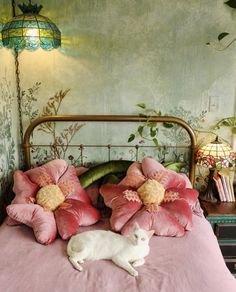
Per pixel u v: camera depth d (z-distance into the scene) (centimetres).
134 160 246
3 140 208
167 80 232
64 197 189
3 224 186
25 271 139
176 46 226
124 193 183
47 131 241
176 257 152
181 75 231
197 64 229
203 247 162
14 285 130
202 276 137
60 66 229
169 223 172
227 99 235
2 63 204
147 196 181
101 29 223
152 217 174
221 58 228
